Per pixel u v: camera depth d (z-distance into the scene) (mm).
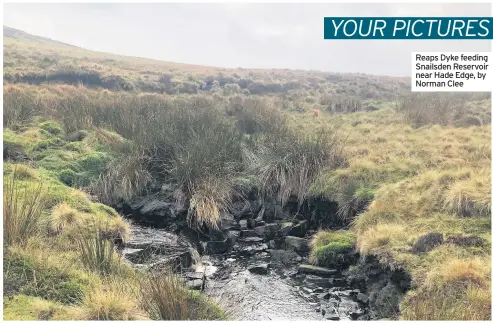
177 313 4914
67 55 34719
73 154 10922
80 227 7066
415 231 7133
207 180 9977
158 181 10781
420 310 5051
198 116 14000
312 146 10852
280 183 10109
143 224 9312
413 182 8898
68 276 5312
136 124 13133
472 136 12742
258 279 7211
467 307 5035
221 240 8820
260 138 12672
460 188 7699
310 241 8344
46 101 16031
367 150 11609
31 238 5844
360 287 6844
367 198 8914
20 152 10258
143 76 29500
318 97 24719
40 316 4453
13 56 29672
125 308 4719
